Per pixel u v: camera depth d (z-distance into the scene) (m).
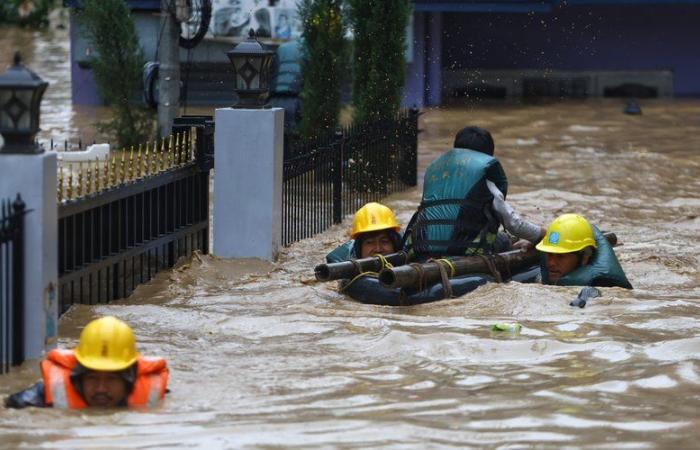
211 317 27.77
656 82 93.62
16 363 23.47
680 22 93.56
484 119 77.69
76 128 68.25
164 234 33.53
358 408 20.48
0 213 23.56
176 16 59.25
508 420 19.78
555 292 29.69
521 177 54.72
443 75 91.88
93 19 61.03
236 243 35.62
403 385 22.06
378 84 52.34
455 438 18.81
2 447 18.08
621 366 23.34
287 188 38.56
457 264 30.33
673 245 39.19
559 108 84.94
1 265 23.11
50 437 18.56
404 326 26.75
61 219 27.78
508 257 31.59
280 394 21.39
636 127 74.06
